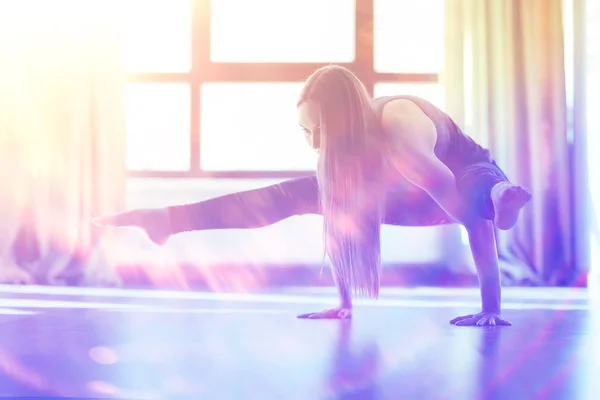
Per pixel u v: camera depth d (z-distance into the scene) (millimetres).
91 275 3205
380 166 1627
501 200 1391
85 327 1520
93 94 3309
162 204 3502
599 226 3396
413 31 3525
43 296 2502
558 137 3258
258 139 3594
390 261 3328
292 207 1799
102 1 3316
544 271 3195
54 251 3252
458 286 3170
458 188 1552
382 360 1068
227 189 3520
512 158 3256
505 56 3281
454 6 3311
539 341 1287
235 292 2844
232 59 3592
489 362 1051
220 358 1088
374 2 3455
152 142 3555
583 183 3248
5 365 1018
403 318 1749
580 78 3275
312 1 3592
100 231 3246
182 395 827
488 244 1593
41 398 817
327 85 1626
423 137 1580
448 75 3295
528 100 3273
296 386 875
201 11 3486
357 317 1775
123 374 951
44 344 1243
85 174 3283
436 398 812
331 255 1699
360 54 3438
